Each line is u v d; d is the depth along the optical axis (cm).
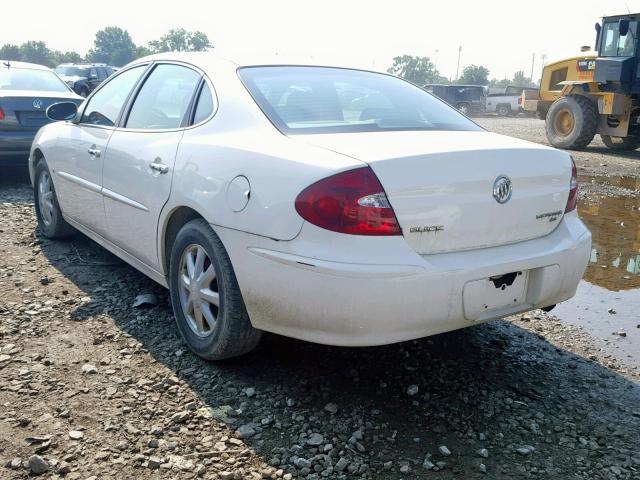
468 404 291
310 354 334
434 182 258
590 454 256
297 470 240
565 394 303
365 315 250
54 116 498
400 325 255
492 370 326
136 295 411
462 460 250
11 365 313
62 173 473
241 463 243
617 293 457
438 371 322
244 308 293
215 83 336
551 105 1622
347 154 260
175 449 251
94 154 416
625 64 1298
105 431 262
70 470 237
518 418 281
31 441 252
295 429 266
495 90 5859
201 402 285
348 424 271
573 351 353
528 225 292
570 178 314
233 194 285
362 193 248
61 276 445
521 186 286
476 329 379
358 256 248
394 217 251
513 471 244
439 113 346
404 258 251
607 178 1020
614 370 331
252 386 300
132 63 432
